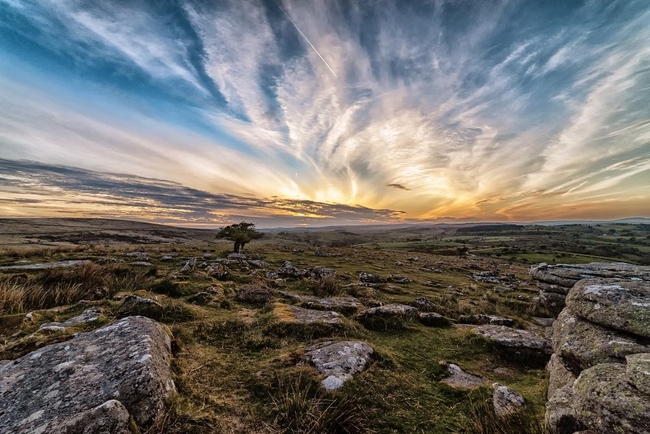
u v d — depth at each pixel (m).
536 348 7.54
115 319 7.29
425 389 5.58
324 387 4.95
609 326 5.34
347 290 16.02
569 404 3.96
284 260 30.59
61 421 3.29
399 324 9.28
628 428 2.93
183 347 6.19
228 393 4.83
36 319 7.34
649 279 9.92
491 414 4.71
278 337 7.32
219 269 16.72
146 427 3.66
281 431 4.08
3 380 4.23
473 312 13.57
